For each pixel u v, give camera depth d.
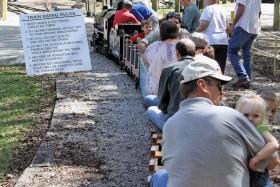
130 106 10.33
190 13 12.27
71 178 6.81
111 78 12.98
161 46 7.87
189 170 3.97
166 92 6.27
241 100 4.42
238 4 11.05
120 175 6.91
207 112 4.03
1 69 15.09
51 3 33.25
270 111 5.15
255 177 4.18
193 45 6.38
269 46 18.64
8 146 8.35
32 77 13.72
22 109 10.64
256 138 4.02
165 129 4.16
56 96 11.31
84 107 10.30
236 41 11.28
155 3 27.91
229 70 13.67
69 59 13.69
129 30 14.20
